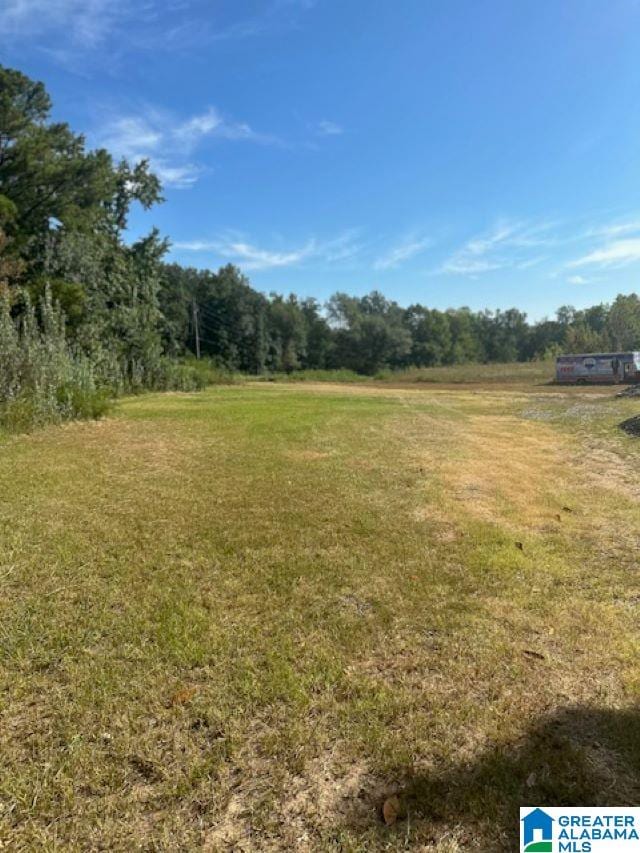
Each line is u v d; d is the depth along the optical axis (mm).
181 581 3402
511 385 33719
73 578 3428
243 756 1979
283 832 1683
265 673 2455
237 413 13367
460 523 4500
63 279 22469
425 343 83000
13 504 4984
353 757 1977
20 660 2539
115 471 6480
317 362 80188
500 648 2635
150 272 31516
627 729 2072
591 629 2805
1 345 10148
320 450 7996
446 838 1660
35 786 1838
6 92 23516
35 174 23922
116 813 1747
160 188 31359
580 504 5062
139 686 2363
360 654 2605
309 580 3418
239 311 72562
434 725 2123
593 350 56969
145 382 25734
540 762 1927
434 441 8852
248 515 4742
